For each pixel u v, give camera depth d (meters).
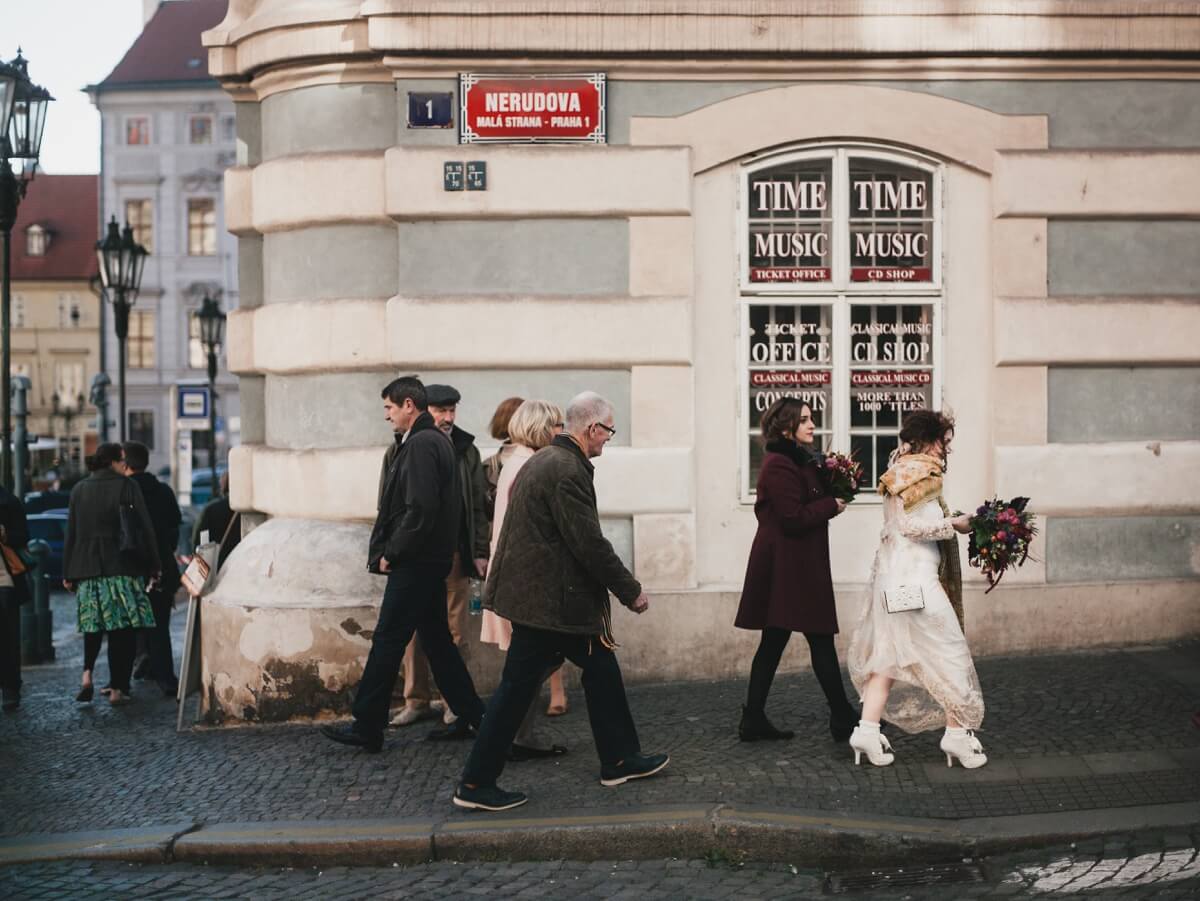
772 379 8.98
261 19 9.06
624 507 8.73
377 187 8.85
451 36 8.59
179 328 64.06
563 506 6.23
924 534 6.42
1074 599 8.80
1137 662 8.39
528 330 8.73
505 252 8.79
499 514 7.75
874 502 9.01
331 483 8.85
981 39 8.70
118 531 9.77
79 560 9.73
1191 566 9.02
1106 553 8.95
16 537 9.75
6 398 12.95
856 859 5.70
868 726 6.55
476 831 5.96
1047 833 5.68
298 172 8.99
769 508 7.04
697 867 5.77
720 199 8.90
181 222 63.81
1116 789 6.12
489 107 8.71
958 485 9.02
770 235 8.98
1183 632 8.91
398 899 5.52
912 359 9.06
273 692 8.23
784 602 6.93
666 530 8.72
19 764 7.79
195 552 8.85
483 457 8.74
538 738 7.29
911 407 9.07
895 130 8.86
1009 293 8.91
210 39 9.54
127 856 6.08
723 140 8.80
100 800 6.91
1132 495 8.95
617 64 8.71
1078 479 8.91
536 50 8.62
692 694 8.28
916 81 8.88
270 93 9.34
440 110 8.73
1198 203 8.94
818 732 7.22
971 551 6.57
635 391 8.77
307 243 9.10
